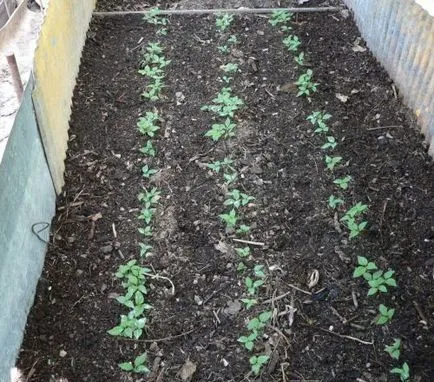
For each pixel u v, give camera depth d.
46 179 1.11
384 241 1.11
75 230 1.14
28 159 1.00
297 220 1.16
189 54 1.58
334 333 0.97
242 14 1.72
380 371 0.92
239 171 1.26
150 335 0.98
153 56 1.55
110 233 1.14
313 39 1.62
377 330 0.98
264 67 1.53
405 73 1.36
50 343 0.97
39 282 1.04
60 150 1.23
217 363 0.94
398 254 1.08
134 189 1.23
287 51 1.58
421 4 1.24
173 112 1.41
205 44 1.62
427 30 1.23
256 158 1.28
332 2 1.76
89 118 1.39
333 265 1.08
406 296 1.02
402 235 1.12
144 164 1.28
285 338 0.97
